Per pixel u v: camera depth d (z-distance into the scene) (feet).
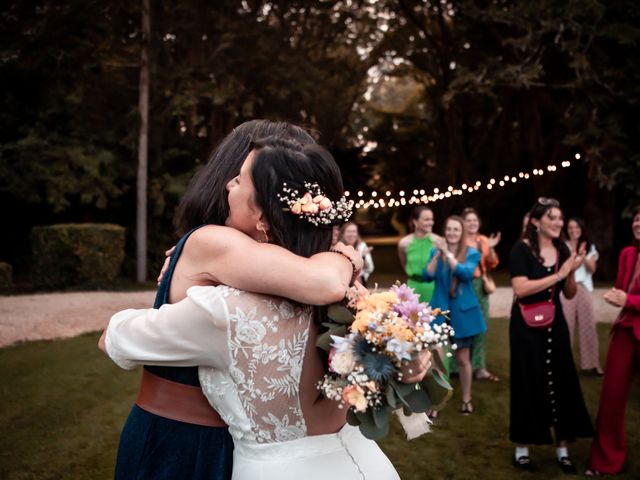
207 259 4.38
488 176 65.10
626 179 44.86
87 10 48.73
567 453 11.81
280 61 56.18
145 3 48.70
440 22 59.52
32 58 48.65
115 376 18.56
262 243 4.38
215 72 53.72
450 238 15.70
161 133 54.90
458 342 15.26
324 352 4.51
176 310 4.27
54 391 16.94
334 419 4.60
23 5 48.11
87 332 26.68
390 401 4.04
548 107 54.29
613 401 11.30
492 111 67.41
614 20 45.73
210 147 61.41
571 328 18.94
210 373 4.37
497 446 13.02
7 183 47.29
